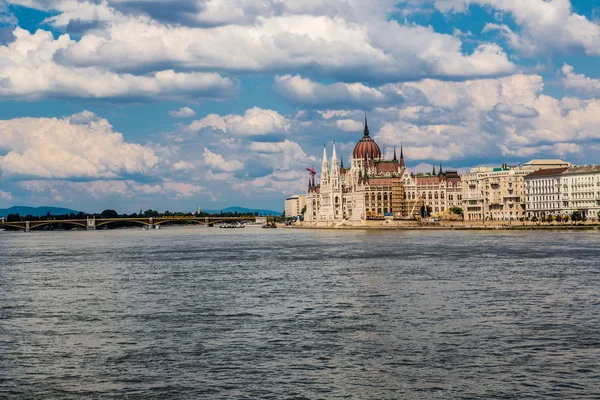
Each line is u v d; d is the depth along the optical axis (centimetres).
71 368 8706
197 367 8688
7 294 15125
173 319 11738
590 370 8394
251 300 13762
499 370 8431
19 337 10406
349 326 10925
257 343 9850
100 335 10500
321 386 7931
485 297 13725
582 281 16112
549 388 7794
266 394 7700
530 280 16425
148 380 8206
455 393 7675
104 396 7700
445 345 9594
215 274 19088
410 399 7519
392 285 15825
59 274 19675
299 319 11581
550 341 9756
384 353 9219
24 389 7950
